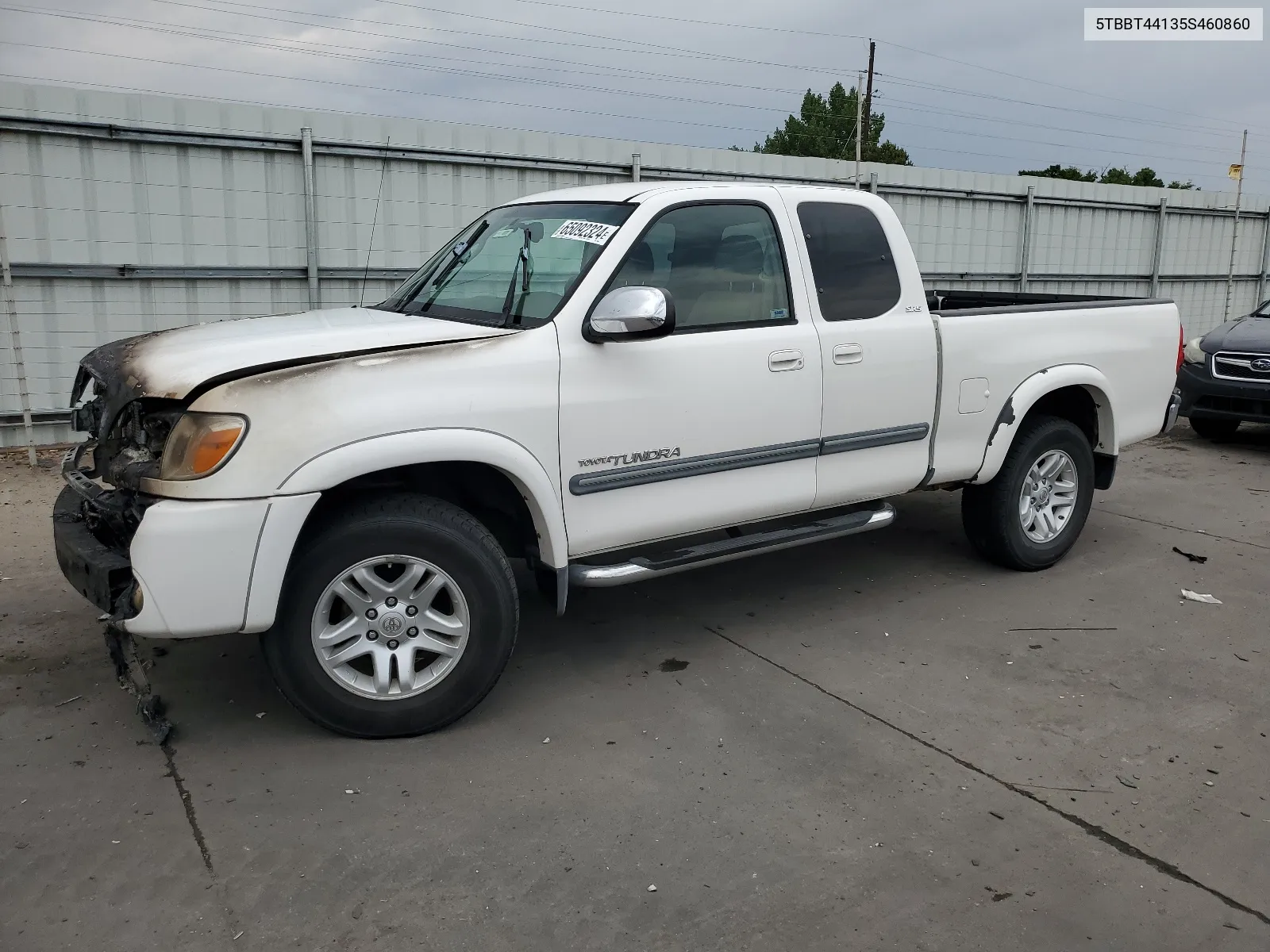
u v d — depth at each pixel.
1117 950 2.54
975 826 3.09
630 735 3.66
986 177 15.01
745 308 4.23
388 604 3.50
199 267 9.05
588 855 2.91
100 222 8.55
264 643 3.42
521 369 3.59
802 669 4.27
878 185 13.76
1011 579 5.49
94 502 3.45
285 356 3.29
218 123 8.90
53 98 8.16
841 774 3.39
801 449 4.38
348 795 3.22
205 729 3.64
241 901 2.69
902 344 4.65
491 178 10.45
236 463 3.15
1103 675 4.24
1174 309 6.05
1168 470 8.49
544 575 4.01
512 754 3.51
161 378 3.28
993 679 4.19
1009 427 5.14
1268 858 2.94
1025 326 5.19
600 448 3.80
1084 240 16.66
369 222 9.83
